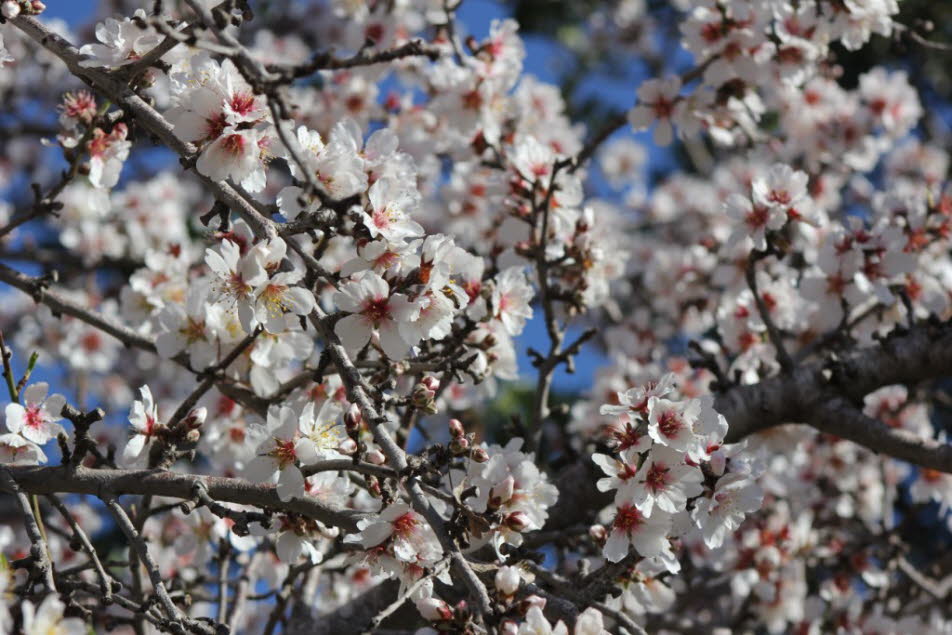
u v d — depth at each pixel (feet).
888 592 27.63
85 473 14.73
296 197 15.02
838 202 34.19
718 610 27.45
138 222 31.73
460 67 26.05
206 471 29.78
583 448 24.57
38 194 18.92
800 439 23.07
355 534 14.12
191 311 18.24
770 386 21.39
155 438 15.55
